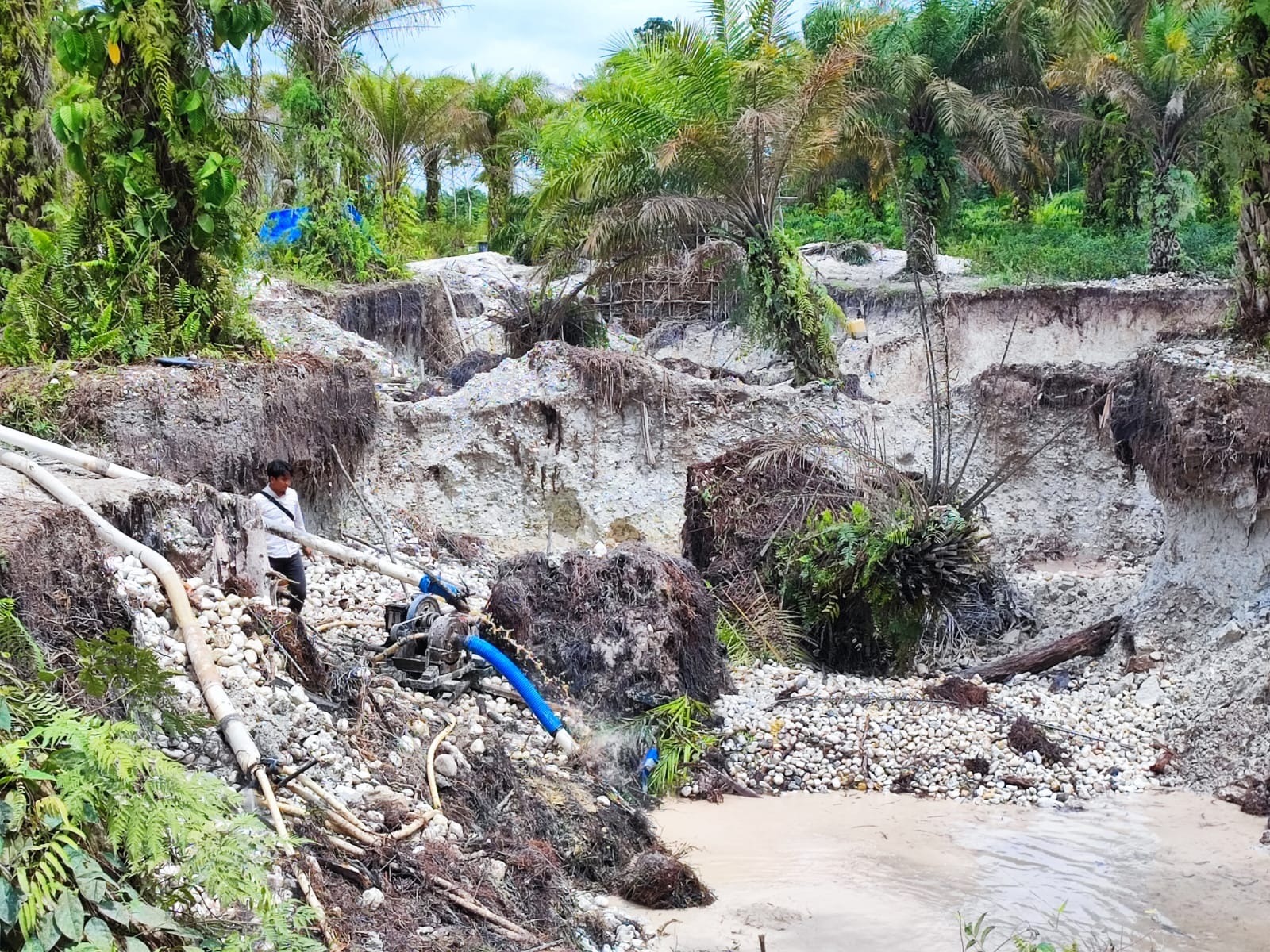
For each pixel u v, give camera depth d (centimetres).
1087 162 3183
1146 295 2502
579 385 1811
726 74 1964
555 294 2509
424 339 2494
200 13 1241
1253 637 1116
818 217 3678
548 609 1096
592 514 1780
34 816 404
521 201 4241
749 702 1145
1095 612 1388
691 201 1991
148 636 677
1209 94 2492
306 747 692
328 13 1573
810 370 2061
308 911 485
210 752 617
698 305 2920
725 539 1398
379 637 1027
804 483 1414
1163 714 1116
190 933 430
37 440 874
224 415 1185
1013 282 2698
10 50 1379
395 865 627
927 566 1238
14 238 1359
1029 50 2766
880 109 2702
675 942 697
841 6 2764
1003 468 1378
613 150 2055
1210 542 1247
